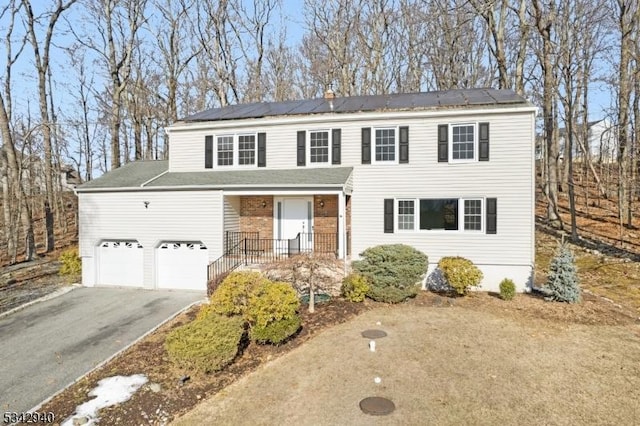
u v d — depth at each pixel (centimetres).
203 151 1745
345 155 1558
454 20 2619
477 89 1842
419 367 800
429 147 1462
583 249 1847
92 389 798
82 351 1008
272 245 1669
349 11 2956
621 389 710
